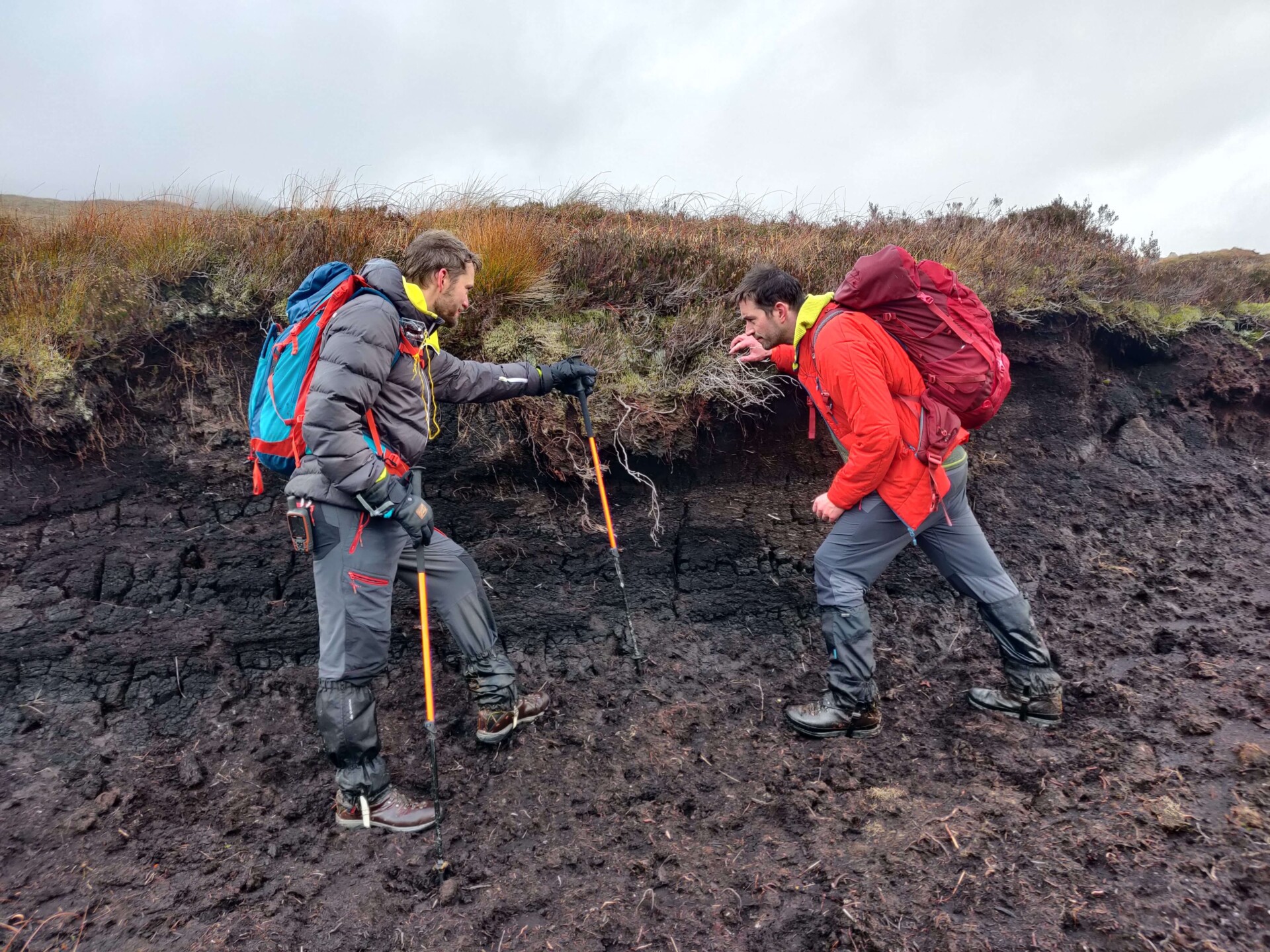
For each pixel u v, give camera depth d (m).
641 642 3.52
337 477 2.26
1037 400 4.59
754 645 3.58
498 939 2.29
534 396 3.43
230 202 4.46
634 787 2.88
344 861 2.54
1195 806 2.59
